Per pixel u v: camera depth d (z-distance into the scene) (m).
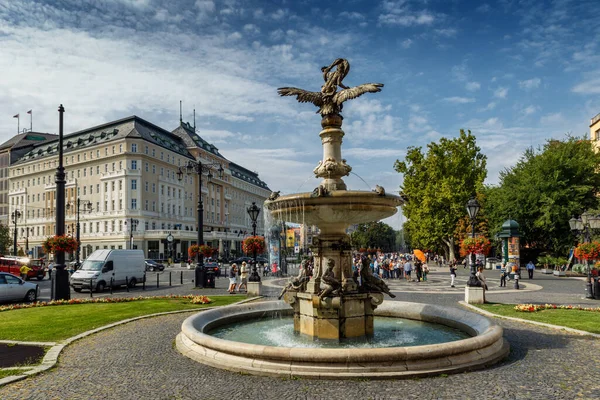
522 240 45.38
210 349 7.62
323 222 8.75
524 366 7.15
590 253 18.55
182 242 72.56
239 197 112.56
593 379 6.47
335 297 8.52
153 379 6.59
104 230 72.88
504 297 18.88
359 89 8.72
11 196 90.38
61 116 17.36
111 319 12.53
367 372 6.44
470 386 6.11
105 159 73.75
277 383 6.25
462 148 51.19
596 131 55.84
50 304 16.08
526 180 43.97
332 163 9.02
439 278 32.34
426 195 49.72
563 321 11.76
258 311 11.84
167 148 79.00
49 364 7.45
